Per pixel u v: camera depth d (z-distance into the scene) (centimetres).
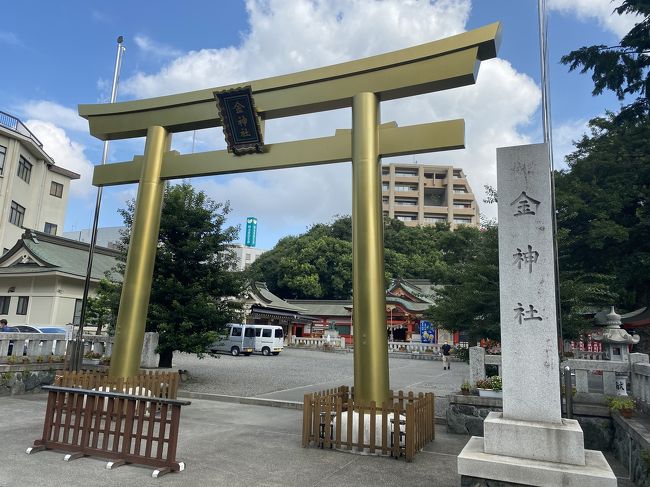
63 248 3069
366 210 824
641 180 2012
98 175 1155
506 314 535
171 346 1492
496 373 1123
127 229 1697
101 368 1333
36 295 2750
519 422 494
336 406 757
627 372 851
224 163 1009
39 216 3625
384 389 772
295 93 934
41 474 578
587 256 2034
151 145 1077
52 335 1372
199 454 703
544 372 509
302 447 758
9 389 1189
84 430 665
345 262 5622
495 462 467
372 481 599
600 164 2100
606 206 1947
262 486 568
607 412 804
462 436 887
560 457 466
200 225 1588
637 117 2023
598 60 1856
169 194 1578
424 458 712
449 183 9056
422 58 836
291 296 5934
